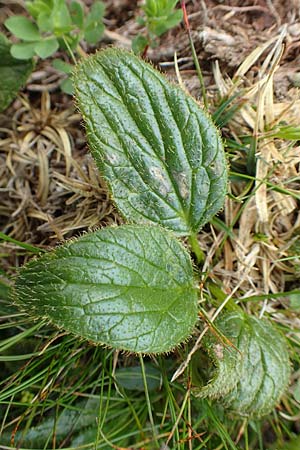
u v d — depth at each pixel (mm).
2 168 358
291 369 338
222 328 322
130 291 273
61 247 267
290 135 328
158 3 333
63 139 355
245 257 344
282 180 338
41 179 356
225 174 304
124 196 296
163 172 298
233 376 311
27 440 333
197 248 330
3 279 350
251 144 331
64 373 330
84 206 349
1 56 343
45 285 265
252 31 352
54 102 362
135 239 279
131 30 366
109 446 335
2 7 367
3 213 361
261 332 326
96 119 287
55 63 347
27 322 325
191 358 330
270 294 336
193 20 357
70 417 338
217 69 345
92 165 347
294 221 349
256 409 318
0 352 342
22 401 334
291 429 351
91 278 266
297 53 347
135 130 292
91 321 264
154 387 342
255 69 346
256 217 344
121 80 288
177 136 295
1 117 359
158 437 322
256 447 347
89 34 348
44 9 335
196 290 301
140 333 272
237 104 335
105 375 342
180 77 341
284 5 353
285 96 343
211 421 338
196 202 306
